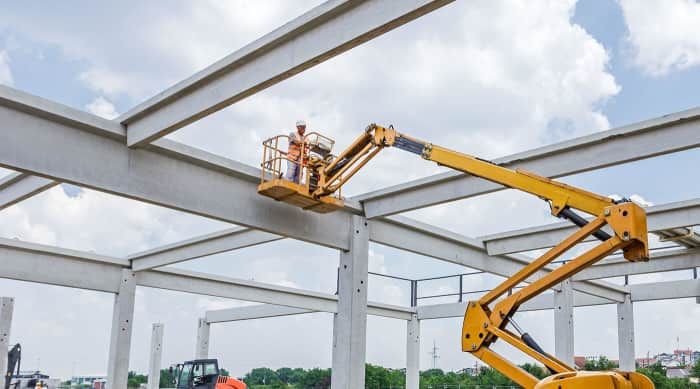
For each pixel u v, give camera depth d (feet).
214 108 39.58
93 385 152.66
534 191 39.01
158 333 104.06
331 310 100.89
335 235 57.36
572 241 35.91
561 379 33.01
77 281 74.54
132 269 78.89
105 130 43.88
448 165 42.86
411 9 31.17
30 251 71.20
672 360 208.44
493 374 151.33
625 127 44.62
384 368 180.55
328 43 34.37
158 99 42.09
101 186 43.86
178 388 83.97
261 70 37.29
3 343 76.69
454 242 70.28
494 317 37.42
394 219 62.39
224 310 112.37
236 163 50.62
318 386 155.74
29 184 54.13
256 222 52.13
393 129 45.14
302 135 49.42
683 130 42.57
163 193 46.98
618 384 31.42
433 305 107.34
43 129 41.75
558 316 83.35
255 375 215.72
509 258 77.51
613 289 90.84
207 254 71.36
